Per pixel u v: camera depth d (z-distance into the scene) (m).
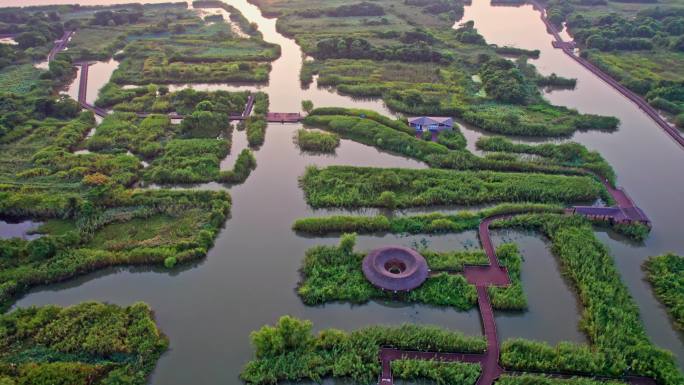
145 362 51.19
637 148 94.94
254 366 50.50
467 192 78.25
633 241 69.75
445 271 62.88
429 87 119.12
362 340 52.81
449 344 52.22
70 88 122.62
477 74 128.12
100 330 53.72
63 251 65.06
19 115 99.38
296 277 63.69
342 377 50.19
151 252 65.00
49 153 87.81
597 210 72.31
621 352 50.75
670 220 74.31
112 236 69.06
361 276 61.94
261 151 93.44
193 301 60.16
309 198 78.06
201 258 66.50
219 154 90.12
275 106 112.06
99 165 84.69
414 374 49.59
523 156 90.00
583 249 64.25
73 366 49.34
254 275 64.06
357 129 98.50
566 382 47.78
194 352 53.41
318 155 92.50
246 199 79.44
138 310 56.75
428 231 70.94
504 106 109.94
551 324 56.69
